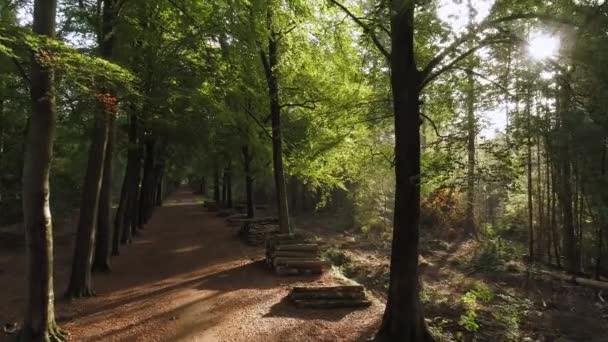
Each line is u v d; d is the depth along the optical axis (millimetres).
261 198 43812
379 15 7004
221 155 25391
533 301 13445
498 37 6844
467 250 21766
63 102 8734
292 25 13172
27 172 6633
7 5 9156
